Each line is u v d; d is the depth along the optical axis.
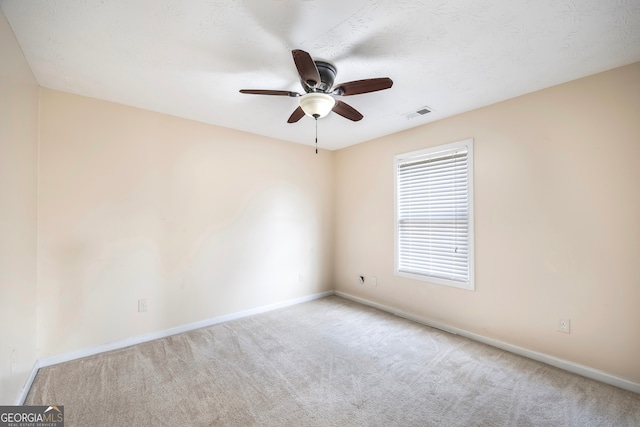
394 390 2.03
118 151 2.67
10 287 1.68
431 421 1.72
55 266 2.36
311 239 4.25
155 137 2.88
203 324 3.18
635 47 1.81
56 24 1.59
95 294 2.54
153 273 2.86
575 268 2.25
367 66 2.04
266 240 3.74
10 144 1.66
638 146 1.98
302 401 1.90
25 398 1.90
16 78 1.74
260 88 2.39
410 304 3.43
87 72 2.12
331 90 2.02
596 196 2.15
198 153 3.17
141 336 2.78
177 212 3.02
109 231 2.62
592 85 2.17
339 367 2.33
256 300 3.63
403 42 1.77
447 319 3.07
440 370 2.29
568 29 1.64
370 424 1.70
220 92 2.46
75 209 2.46
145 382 2.10
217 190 3.31
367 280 3.98
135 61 1.98
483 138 2.78
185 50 1.85
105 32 1.67
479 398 1.94
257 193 3.66
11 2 1.41
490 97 2.57
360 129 3.47
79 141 2.48
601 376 2.12
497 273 2.68
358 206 4.12
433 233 3.22
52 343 2.34
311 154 4.27
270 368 2.31
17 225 1.80
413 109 2.84
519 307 2.54
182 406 1.84
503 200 2.64
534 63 2.01
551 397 1.95
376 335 2.96
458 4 1.44
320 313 3.63
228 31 1.66
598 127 2.14
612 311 2.08
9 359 1.67
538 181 2.43
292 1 1.42
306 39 1.74
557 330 2.33
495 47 1.82
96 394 1.95
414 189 3.42
